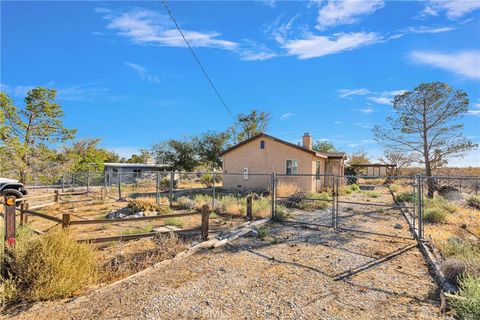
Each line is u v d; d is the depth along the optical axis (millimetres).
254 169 19562
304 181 17922
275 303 3441
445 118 16344
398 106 17344
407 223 8359
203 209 6344
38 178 19484
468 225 7926
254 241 6332
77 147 33062
